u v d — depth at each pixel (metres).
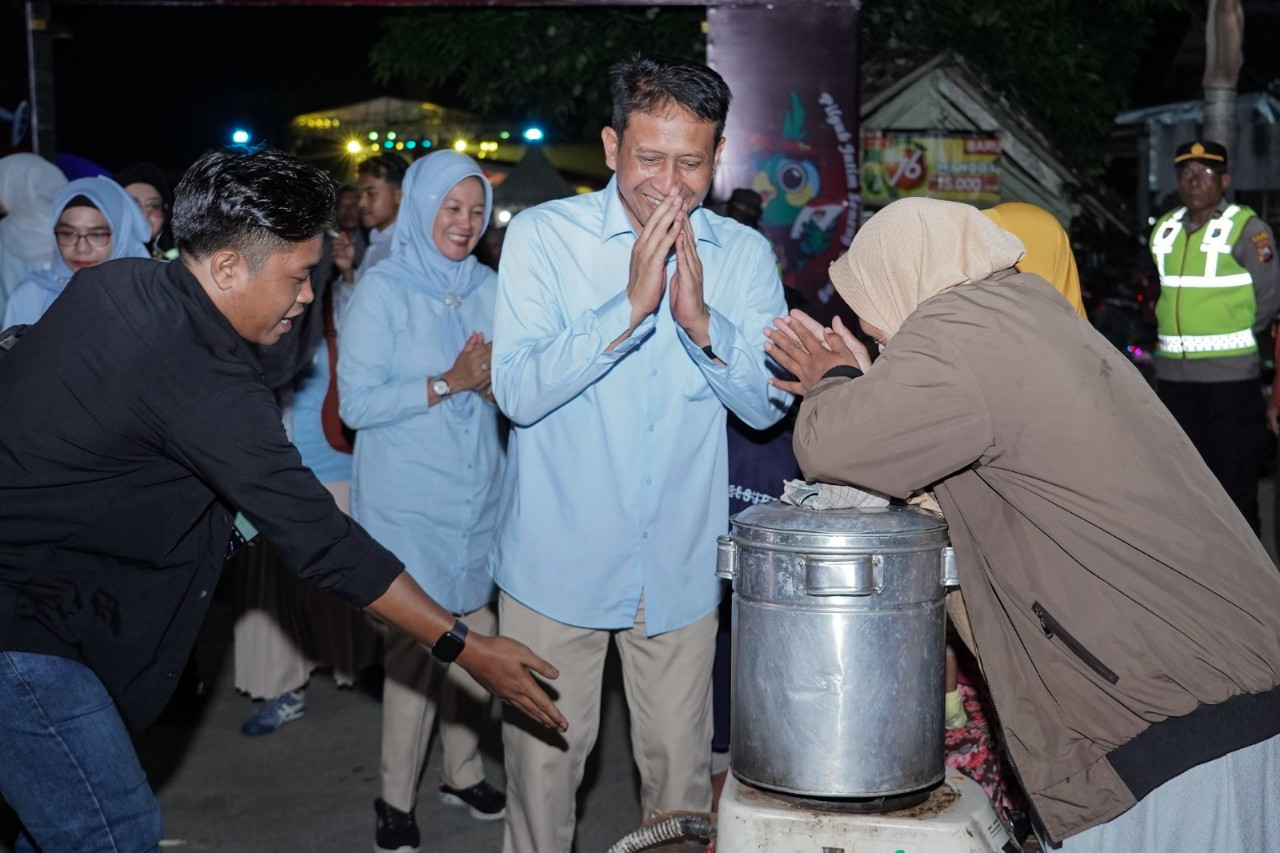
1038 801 2.41
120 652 2.69
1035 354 2.34
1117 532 2.33
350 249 6.10
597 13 11.38
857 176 7.87
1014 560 2.40
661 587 3.34
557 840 3.48
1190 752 2.34
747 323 3.38
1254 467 7.08
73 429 2.54
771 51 7.76
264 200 2.55
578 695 3.42
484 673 2.82
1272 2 15.45
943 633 2.50
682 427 3.31
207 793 4.83
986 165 11.88
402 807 4.29
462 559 4.25
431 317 4.31
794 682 2.41
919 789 2.46
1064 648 2.38
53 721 2.61
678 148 3.06
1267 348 11.13
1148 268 11.91
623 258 3.30
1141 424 2.39
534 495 3.33
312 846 4.41
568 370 3.11
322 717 5.66
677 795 3.46
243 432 2.56
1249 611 2.35
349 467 5.30
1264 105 14.98
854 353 2.65
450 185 4.30
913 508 2.53
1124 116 15.45
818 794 2.43
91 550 2.63
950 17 12.07
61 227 4.71
